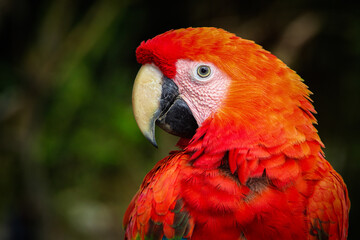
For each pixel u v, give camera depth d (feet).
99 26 23.91
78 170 25.18
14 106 21.08
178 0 24.77
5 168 20.58
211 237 6.62
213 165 6.98
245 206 6.55
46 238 20.90
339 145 22.56
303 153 6.88
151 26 25.85
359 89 22.15
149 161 25.64
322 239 6.80
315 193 6.80
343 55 22.12
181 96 7.82
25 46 23.65
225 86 7.27
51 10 22.95
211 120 7.25
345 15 21.59
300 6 22.41
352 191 21.97
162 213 6.98
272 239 6.47
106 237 22.76
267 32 23.03
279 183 6.66
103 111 25.71
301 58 22.57
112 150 25.38
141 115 8.02
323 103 23.00
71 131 25.40
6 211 20.99
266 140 6.81
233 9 23.75
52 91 23.59
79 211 23.62
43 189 21.21
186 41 7.52
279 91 7.05
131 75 26.63
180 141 8.53
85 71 24.68
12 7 23.31
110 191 24.81
